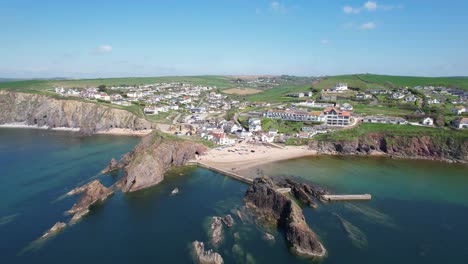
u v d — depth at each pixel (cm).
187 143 13938
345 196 9669
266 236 7369
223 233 7544
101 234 7556
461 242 7319
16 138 18438
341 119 18250
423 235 7600
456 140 14412
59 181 10819
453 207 9181
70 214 8438
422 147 14850
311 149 15688
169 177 11756
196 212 8731
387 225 8062
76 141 17850
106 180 11075
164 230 7750
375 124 17325
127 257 6650
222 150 15112
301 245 6944
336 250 6944
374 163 13712
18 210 8581
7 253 6719
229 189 10531
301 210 8262
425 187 10775
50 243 7125
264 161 13675
